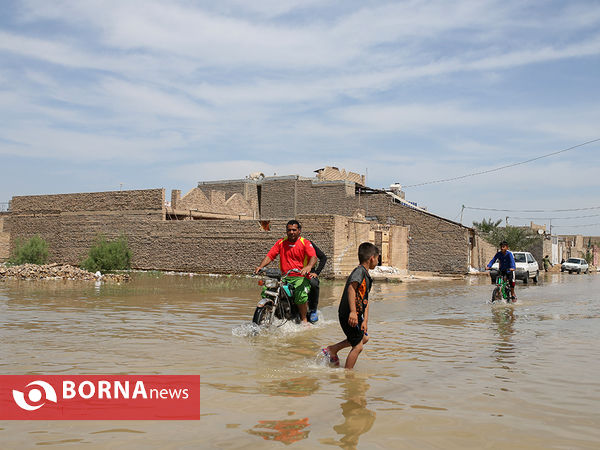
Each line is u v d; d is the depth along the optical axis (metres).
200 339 7.28
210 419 3.84
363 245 5.90
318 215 26.73
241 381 4.96
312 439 3.43
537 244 56.12
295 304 8.80
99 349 6.43
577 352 6.83
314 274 8.77
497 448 3.33
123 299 12.98
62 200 35.06
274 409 4.08
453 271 38.19
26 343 6.78
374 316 10.68
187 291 15.84
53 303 11.77
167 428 3.64
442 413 4.05
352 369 5.61
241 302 12.62
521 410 4.18
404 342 7.49
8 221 40.88
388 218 40.22
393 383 4.99
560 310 12.27
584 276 40.00
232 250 29.03
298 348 6.77
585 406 4.34
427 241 39.25
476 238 41.66
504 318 10.55
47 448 3.27
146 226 31.91
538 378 5.32
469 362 6.09
